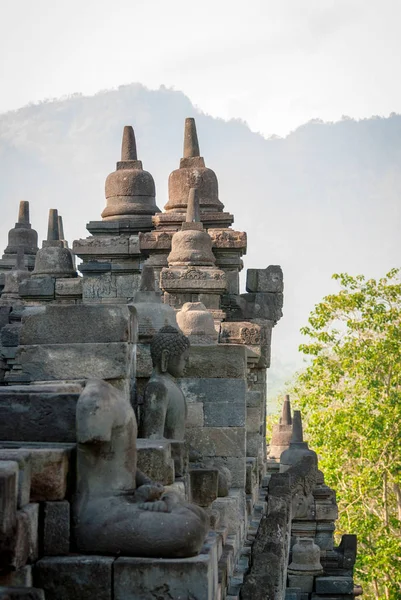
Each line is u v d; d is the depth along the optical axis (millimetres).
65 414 17547
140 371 26656
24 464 16125
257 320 49719
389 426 76875
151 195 56250
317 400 81750
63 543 16469
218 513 23938
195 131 53562
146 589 16016
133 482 17062
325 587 43562
